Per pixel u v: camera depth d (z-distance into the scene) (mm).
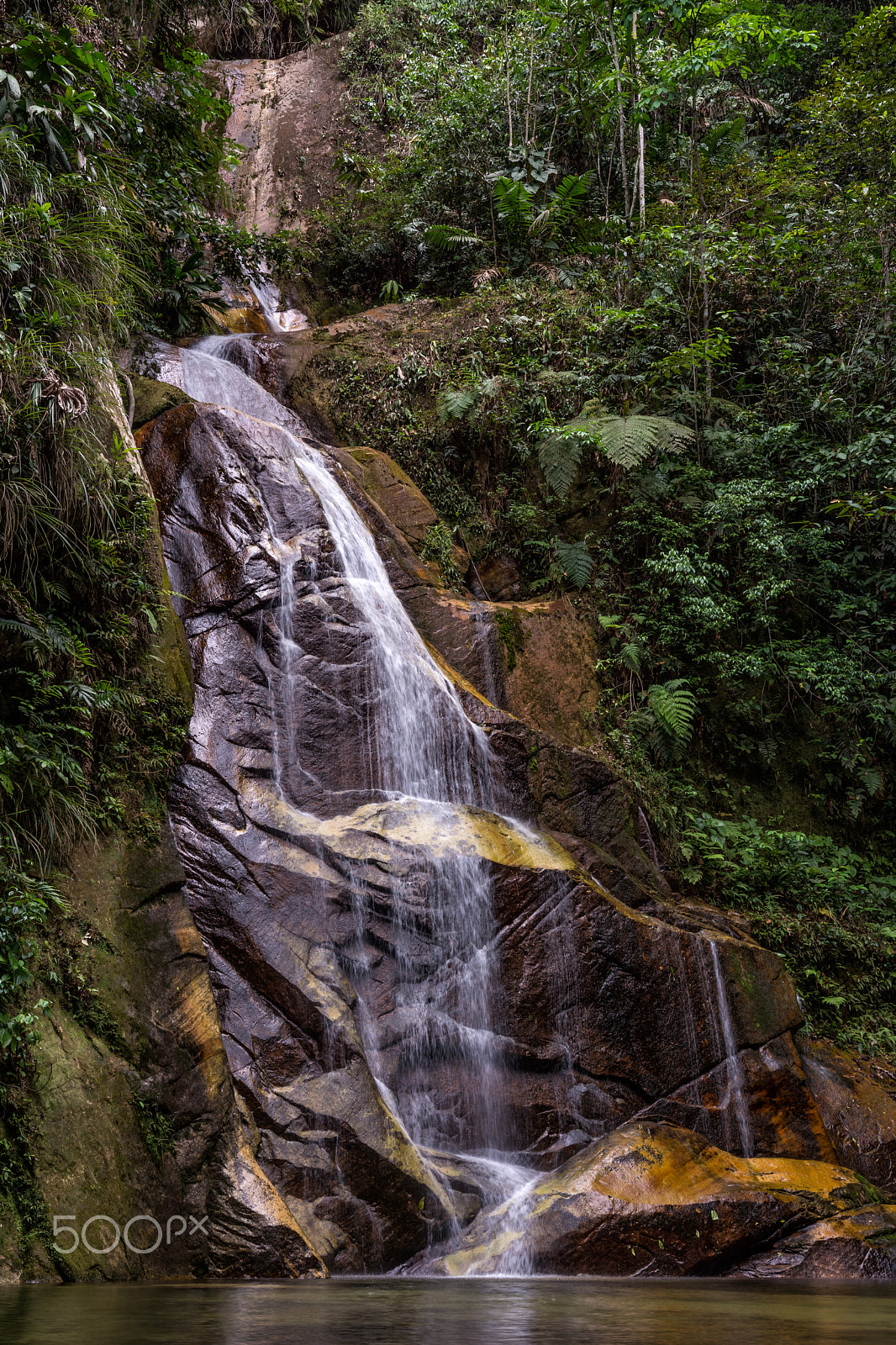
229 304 14375
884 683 12039
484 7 19000
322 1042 5945
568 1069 6887
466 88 16859
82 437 6543
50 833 5582
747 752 11773
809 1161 6953
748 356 13875
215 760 6715
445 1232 5867
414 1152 5938
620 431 11469
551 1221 5660
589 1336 2951
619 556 12211
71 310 6996
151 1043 5402
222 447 7996
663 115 17359
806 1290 4852
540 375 12617
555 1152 6598
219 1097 5477
